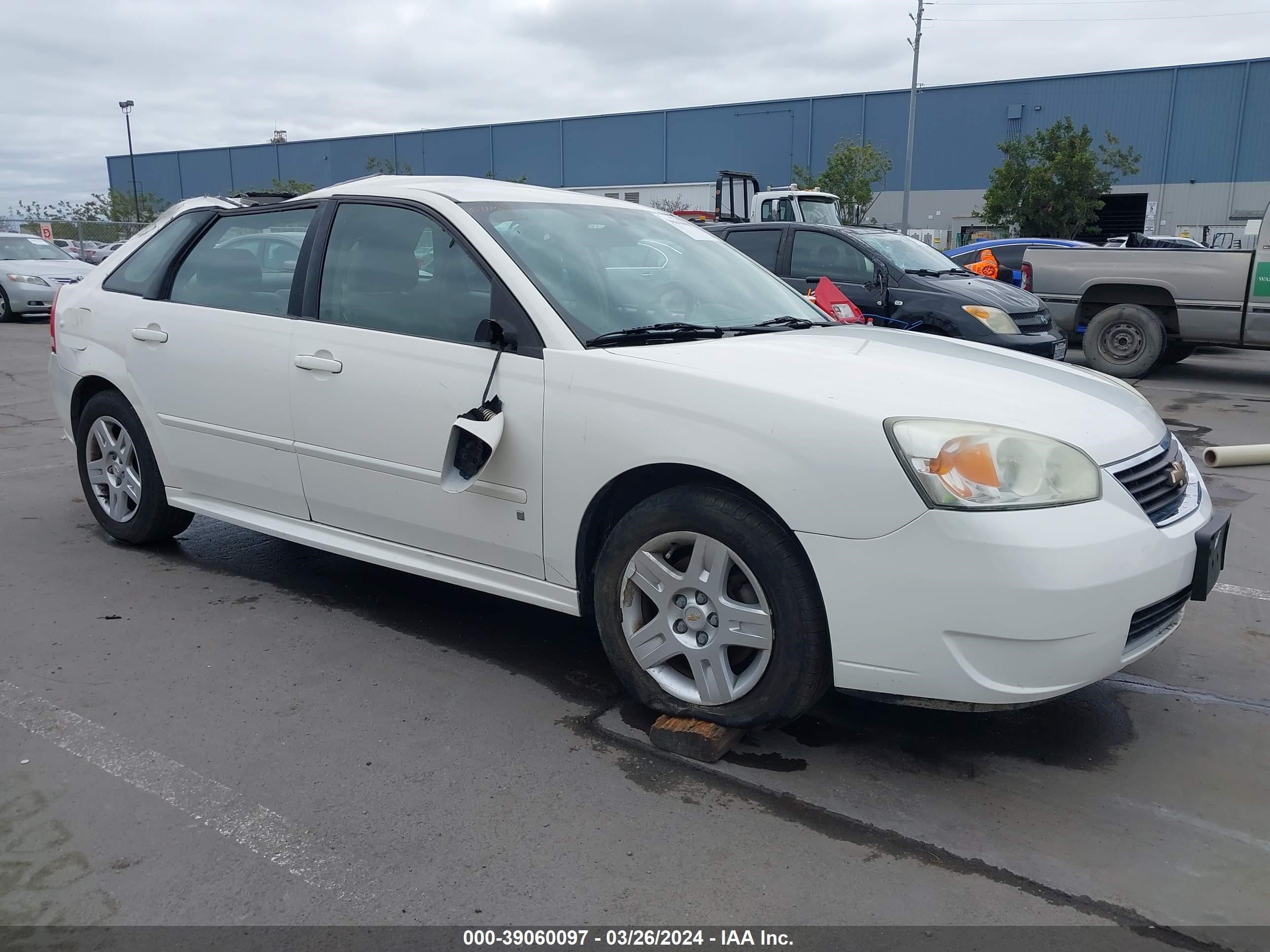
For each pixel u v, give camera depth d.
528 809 2.80
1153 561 2.78
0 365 12.27
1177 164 39.97
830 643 2.86
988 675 2.67
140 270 4.85
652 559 3.15
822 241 9.62
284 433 4.06
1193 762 3.11
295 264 4.12
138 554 5.02
